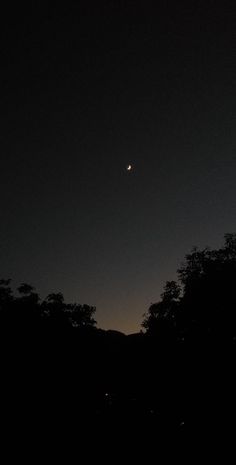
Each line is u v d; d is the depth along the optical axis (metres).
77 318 38.06
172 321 36.22
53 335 36.06
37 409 33.91
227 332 33.44
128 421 35.94
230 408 32.12
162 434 34.25
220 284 33.84
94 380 37.06
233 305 33.62
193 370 33.88
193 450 32.22
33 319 35.97
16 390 33.94
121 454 33.28
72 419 34.66
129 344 39.22
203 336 34.09
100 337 39.00
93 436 34.59
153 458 32.56
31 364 34.72
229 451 31.05
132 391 37.41
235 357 32.91
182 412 34.12
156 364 35.94
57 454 32.53
